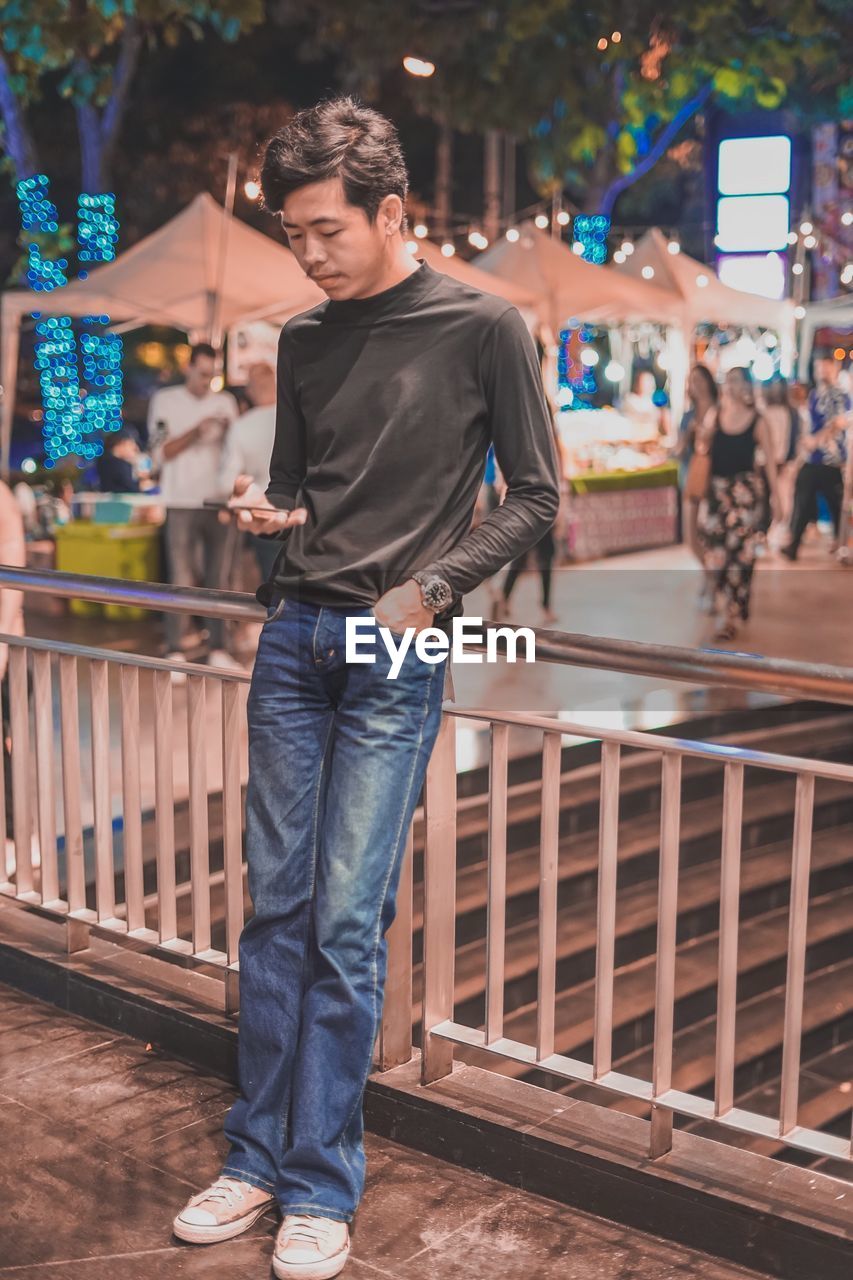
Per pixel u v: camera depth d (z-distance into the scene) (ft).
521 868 17.48
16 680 11.50
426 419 7.57
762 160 62.54
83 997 10.99
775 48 47.50
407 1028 9.53
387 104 65.31
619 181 60.54
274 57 66.54
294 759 8.14
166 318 33.35
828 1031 16.90
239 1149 8.43
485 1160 8.79
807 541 49.08
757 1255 7.75
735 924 7.97
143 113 66.23
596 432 47.85
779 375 49.57
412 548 7.63
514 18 42.88
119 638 29.94
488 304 7.54
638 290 43.88
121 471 48.96
